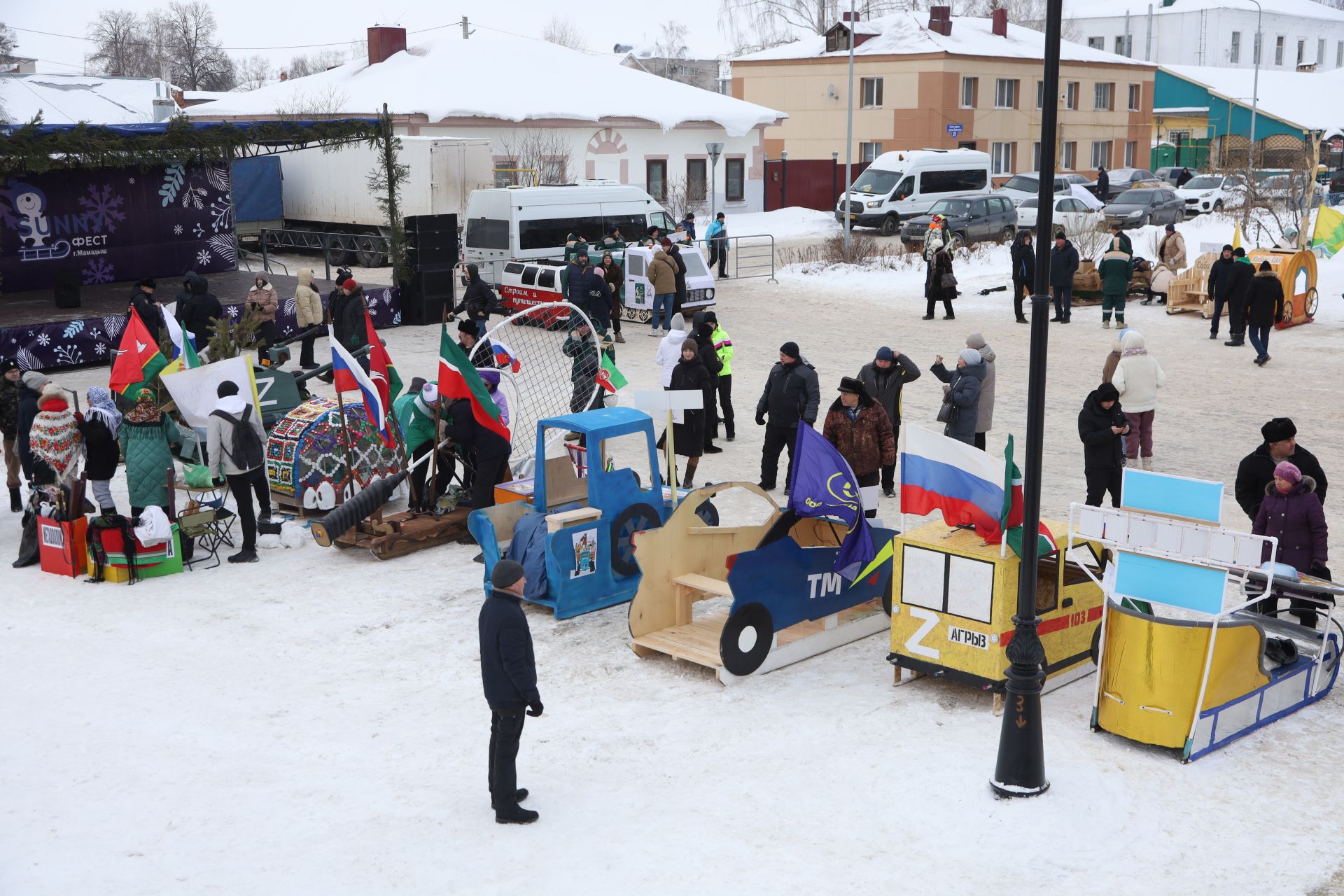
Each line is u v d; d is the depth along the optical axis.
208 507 11.43
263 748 7.14
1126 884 5.54
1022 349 20.12
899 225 38.78
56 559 10.45
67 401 10.71
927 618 7.62
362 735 7.28
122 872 5.84
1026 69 52.50
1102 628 7.03
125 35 108.88
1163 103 63.09
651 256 22.94
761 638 8.10
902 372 11.89
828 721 7.36
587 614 9.38
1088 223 35.75
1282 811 6.15
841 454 10.43
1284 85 63.22
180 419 12.19
